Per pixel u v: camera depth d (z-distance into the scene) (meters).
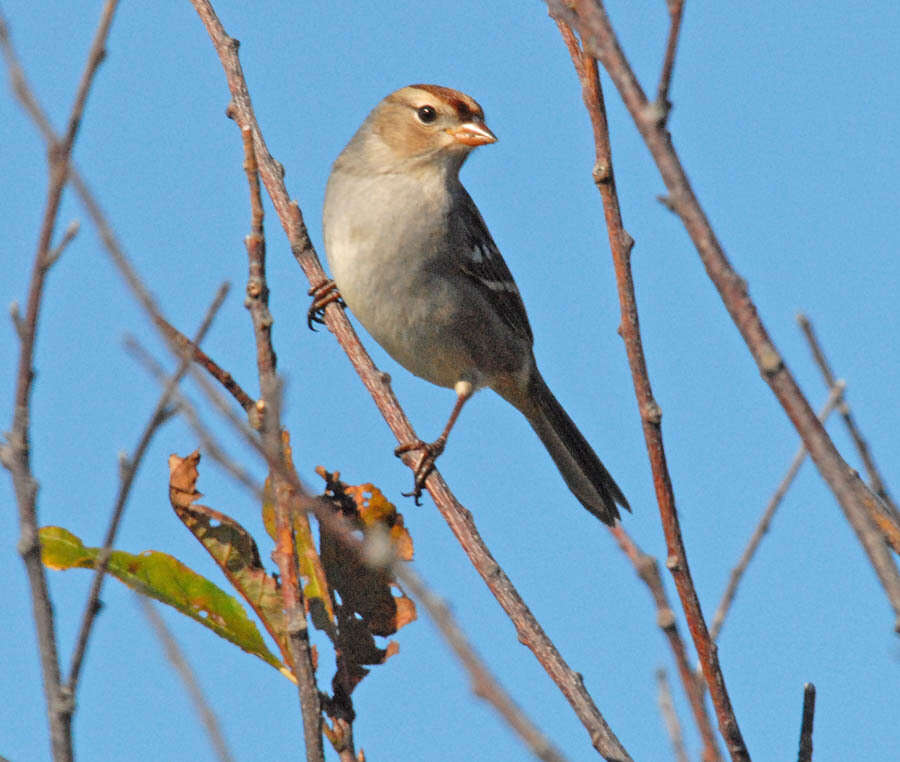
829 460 3.59
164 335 3.60
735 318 3.67
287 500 4.54
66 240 3.54
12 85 3.48
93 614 3.61
